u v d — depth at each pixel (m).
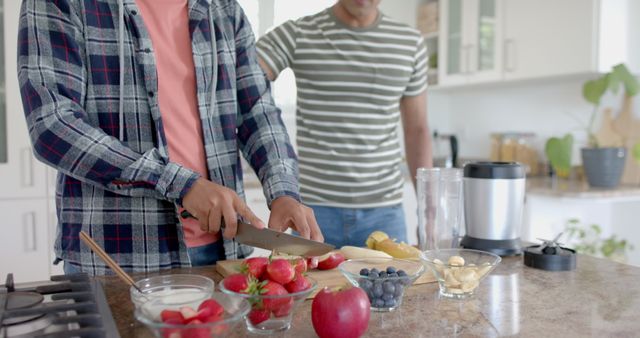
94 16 1.07
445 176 1.27
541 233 2.74
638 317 0.83
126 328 0.77
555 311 0.86
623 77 2.44
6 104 2.45
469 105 3.69
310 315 0.84
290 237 0.94
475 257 1.04
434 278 1.05
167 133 1.15
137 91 1.10
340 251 1.15
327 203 1.76
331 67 1.73
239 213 0.97
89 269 1.10
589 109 2.89
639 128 2.67
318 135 1.77
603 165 2.61
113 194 1.10
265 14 3.16
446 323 0.81
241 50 1.26
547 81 2.98
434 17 3.38
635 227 2.84
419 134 1.96
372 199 1.78
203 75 1.17
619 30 2.54
